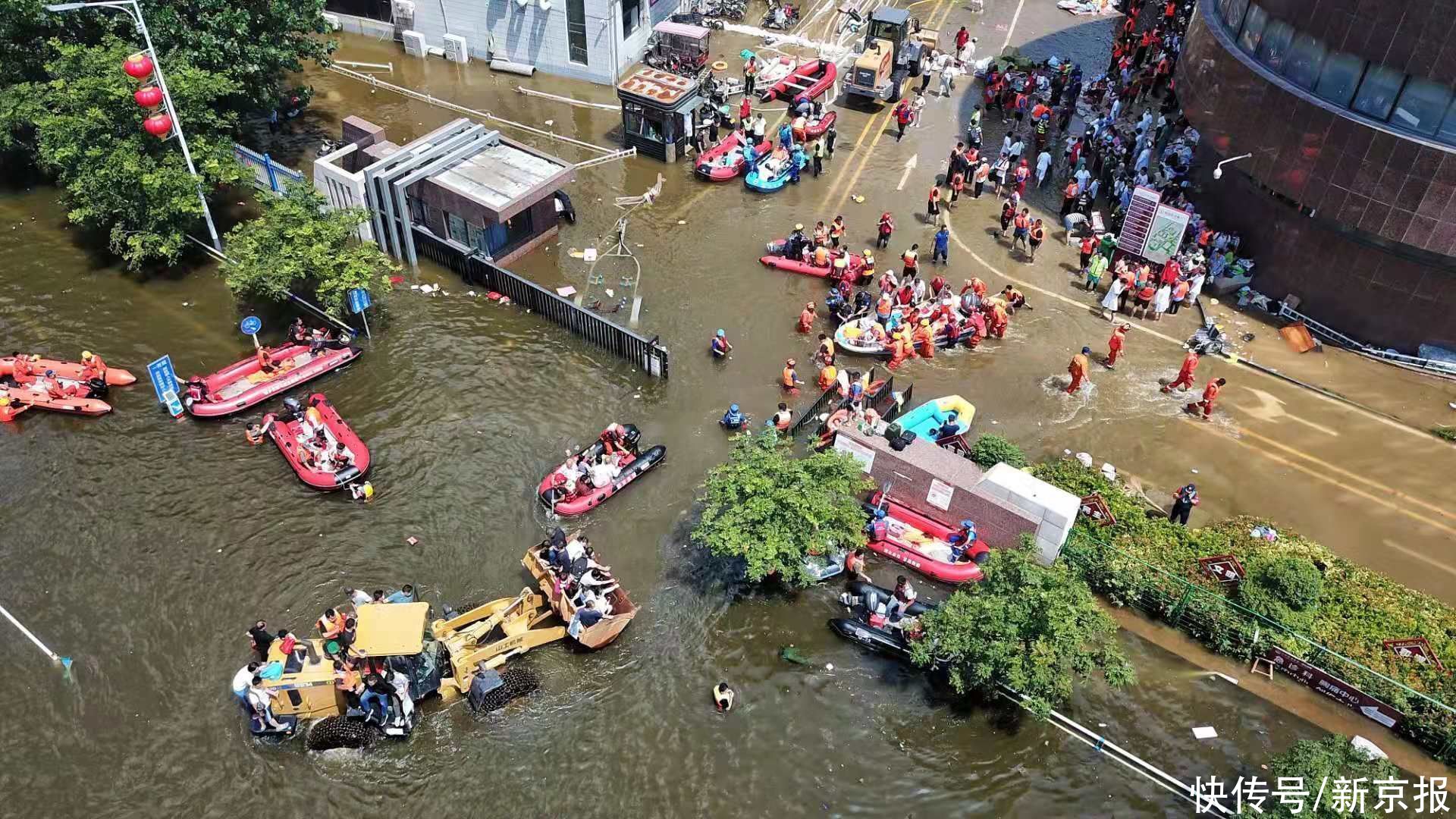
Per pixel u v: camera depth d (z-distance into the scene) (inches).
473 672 911.0
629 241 1555.1
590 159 1759.4
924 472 1068.5
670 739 895.1
